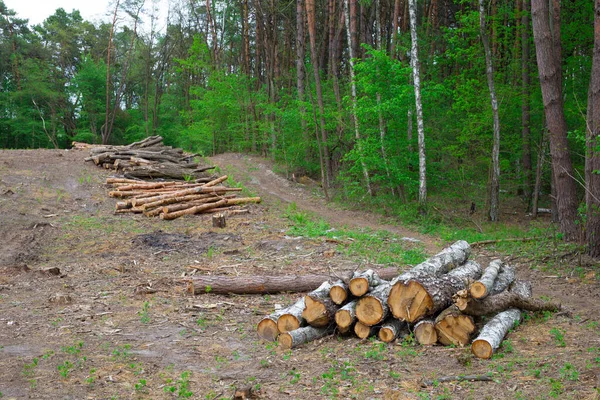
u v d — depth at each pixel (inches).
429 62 936.9
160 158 882.8
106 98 1883.6
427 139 823.1
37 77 1841.8
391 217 765.3
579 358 214.8
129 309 310.3
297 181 1051.9
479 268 312.7
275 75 1373.0
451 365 216.2
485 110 749.3
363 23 1089.4
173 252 501.0
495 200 727.7
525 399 177.8
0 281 382.6
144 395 188.2
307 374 210.4
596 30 456.4
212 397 186.9
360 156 817.5
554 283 394.9
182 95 2112.5
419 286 246.2
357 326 256.5
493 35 789.2
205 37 1862.7
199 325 282.4
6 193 688.4
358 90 933.8
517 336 251.3
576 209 523.5
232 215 694.5
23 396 184.7
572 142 700.0
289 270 416.8
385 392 186.9
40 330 268.5
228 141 1443.2
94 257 486.6
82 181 774.5
